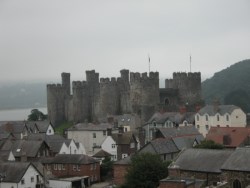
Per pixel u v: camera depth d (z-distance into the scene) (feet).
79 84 537.65
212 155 220.23
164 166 233.55
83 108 538.06
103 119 478.59
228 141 322.34
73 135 412.36
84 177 298.56
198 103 499.92
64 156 316.81
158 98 497.05
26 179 276.21
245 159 200.64
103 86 518.37
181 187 187.73
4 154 324.60
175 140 314.76
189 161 221.66
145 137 409.49
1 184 272.51
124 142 352.28
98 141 401.29
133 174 231.91
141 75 491.31
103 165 321.32
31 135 384.06
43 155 339.98
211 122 424.87
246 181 195.72
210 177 211.41
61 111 558.56
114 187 257.14
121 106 520.01
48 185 290.56
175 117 440.45
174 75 518.37
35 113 603.67
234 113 419.33
